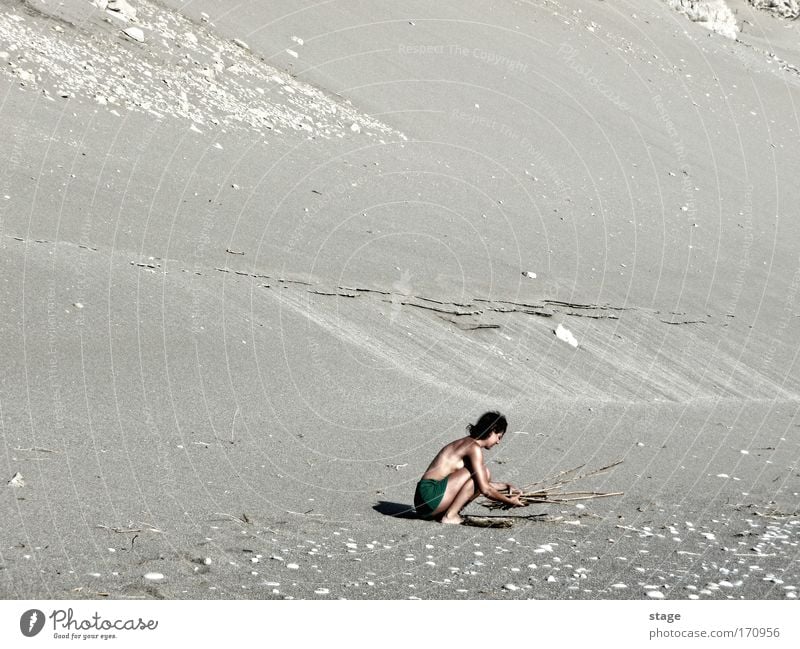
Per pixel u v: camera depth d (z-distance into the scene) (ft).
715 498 78.28
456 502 64.08
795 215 258.16
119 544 50.90
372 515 63.67
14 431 69.31
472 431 65.82
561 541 61.00
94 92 175.32
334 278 136.77
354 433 87.35
